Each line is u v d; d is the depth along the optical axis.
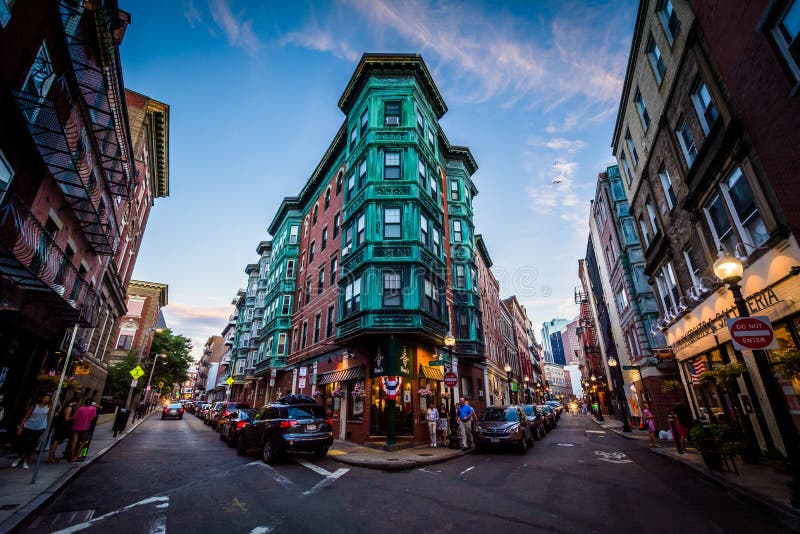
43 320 11.38
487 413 15.27
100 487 7.86
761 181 8.26
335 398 18.70
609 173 24.45
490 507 6.38
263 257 45.38
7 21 7.16
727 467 8.45
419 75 20.61
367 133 19.11
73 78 9.52
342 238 19.77
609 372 36.72
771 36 7.32
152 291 47.81
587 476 9.01
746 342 6.18
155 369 47.72
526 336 60.16
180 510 6.17
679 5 11.01
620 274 24.02
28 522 5.50
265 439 11.49
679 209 13.13
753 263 8.94
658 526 5.25
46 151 9.02
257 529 5.25
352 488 7.86
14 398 11.21
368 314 15.38
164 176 26.92
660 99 13.34
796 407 8.30
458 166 25.83
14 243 7.56
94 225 12.97
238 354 50.06
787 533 4.85
